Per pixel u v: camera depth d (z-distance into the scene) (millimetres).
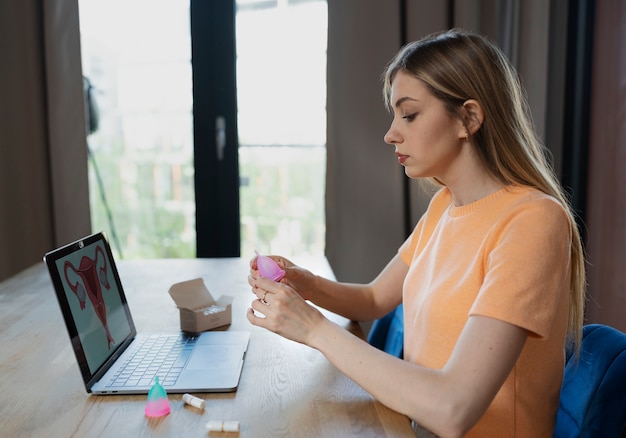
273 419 881
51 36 2273
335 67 2320
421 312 1062
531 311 844
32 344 1216
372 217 2373
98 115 2598
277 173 2637
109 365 1061
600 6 2197
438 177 1079
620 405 936
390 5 2260
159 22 2535
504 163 1003
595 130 2254
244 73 2541
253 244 2699
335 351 913
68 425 864
